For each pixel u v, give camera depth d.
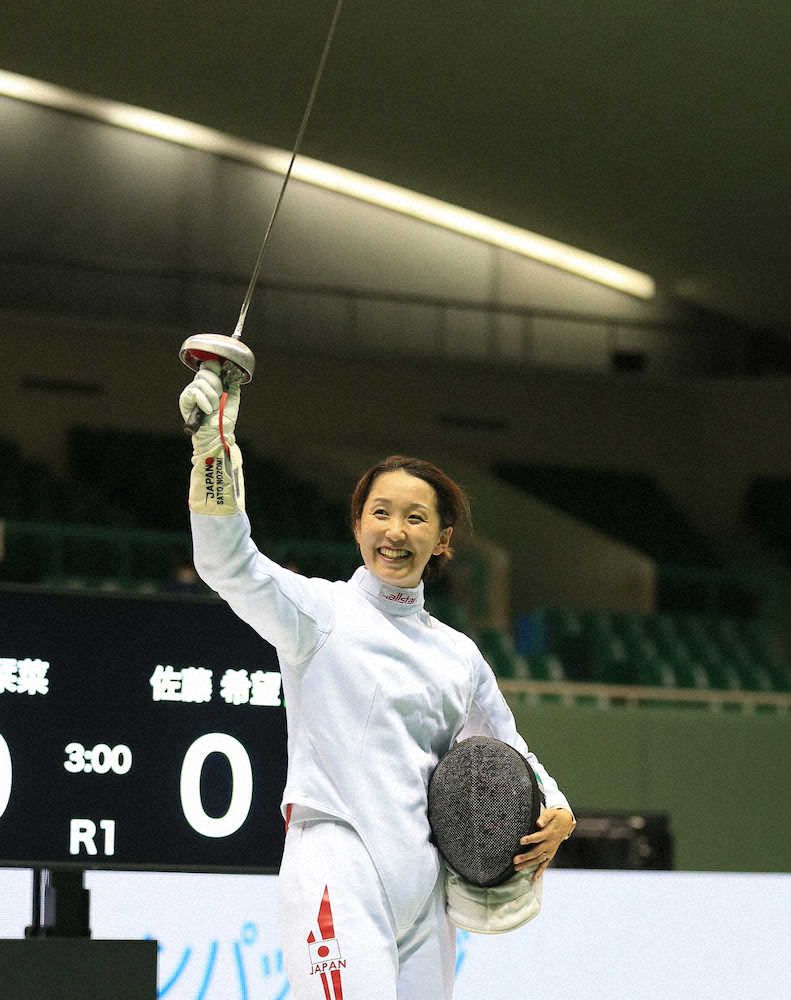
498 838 4.84
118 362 27.17
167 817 6.98
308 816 4.83
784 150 22.61
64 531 20.34
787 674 21.66
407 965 4.87
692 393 31.17
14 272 26.41
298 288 28.52
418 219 29.58
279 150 27.28
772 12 19.16
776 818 17.78
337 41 21.34
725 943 9.70
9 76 25.92
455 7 20.19
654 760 17.38
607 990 9.32
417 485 5.04
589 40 20.52
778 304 28.59
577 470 29.88
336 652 4.86
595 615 21.66
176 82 23.69
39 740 6.87
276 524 25.05
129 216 27.36
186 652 7.15
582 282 30.62
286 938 4.75
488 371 30.12
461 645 5.21
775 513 29.50
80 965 6.25
